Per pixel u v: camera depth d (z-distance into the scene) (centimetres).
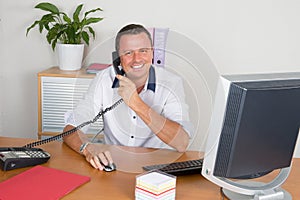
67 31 297
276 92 139
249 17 316
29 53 333
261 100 137
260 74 146
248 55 321
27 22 328
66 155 186
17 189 148
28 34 329
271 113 141
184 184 159
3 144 199
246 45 320
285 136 149
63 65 304
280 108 142
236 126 138
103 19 322
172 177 145
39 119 298
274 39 318
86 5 322
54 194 145
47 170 167
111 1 320
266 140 145
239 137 139
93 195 148
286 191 157
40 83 293
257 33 318
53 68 315
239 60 322
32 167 172
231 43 320
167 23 320
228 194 151
